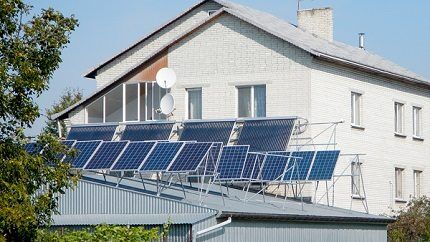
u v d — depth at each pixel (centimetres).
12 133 4409
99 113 8525
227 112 8112
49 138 4556
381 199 8725
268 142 7281
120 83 8475
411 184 9262
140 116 8400
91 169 5853
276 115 7912
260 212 5516
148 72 8400
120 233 4672
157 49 8775
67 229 5259
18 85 4325
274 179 6412
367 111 8569
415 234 8294
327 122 7762
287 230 5831
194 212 5306
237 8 8606
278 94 7919
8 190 4234
